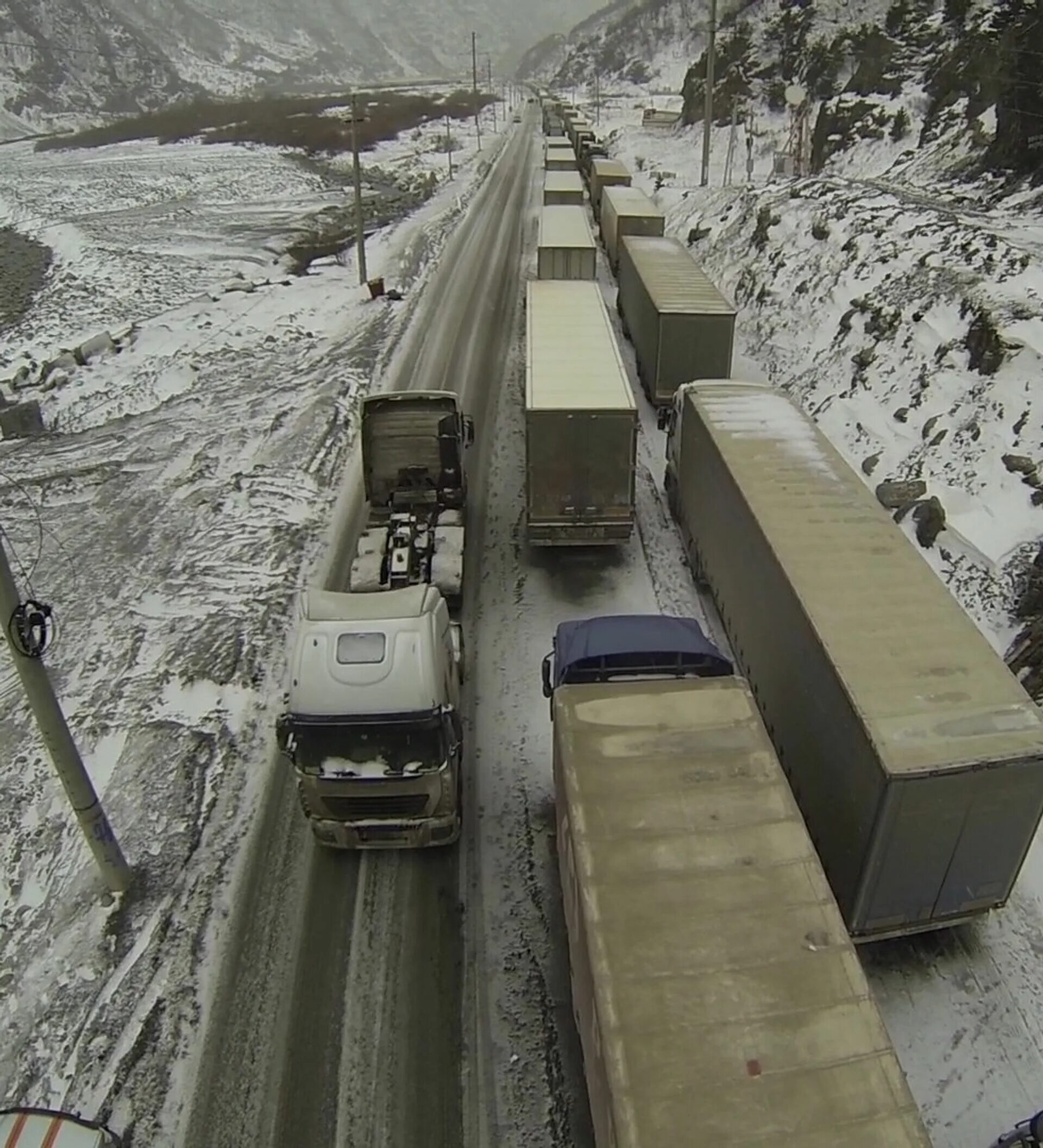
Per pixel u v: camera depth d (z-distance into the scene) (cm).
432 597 1091
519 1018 910
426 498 1688
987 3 3978
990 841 820
